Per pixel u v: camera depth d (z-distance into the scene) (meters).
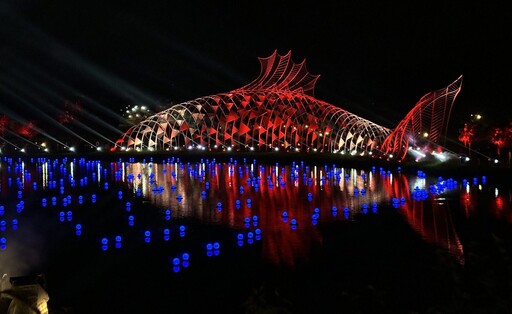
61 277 17.12
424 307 13.75
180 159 67.56
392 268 17.39
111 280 16.78
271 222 25.95
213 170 54.12
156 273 17.55
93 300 14.95
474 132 59.50
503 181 39.78
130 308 14.39
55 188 40.59
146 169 56.00
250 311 9.05
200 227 25.00
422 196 33.16
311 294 15.12
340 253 19.53
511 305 7.30
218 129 76.31
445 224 24.42
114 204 32.47
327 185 40.69
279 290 15.54
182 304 14.59
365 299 8.60
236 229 24.41
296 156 65.94
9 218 27.92
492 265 8.04
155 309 14.27
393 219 25.98
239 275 17.17
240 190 38.19
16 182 44.78
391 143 61.41
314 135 74.62
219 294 15.38
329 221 25.92
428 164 49.59
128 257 19.66
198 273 17.45
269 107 76.88
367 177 45.84
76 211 30.09
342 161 59.72
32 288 9.88
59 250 20.70
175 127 80.69
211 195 36.00
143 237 23.08
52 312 11.03
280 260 18.80
